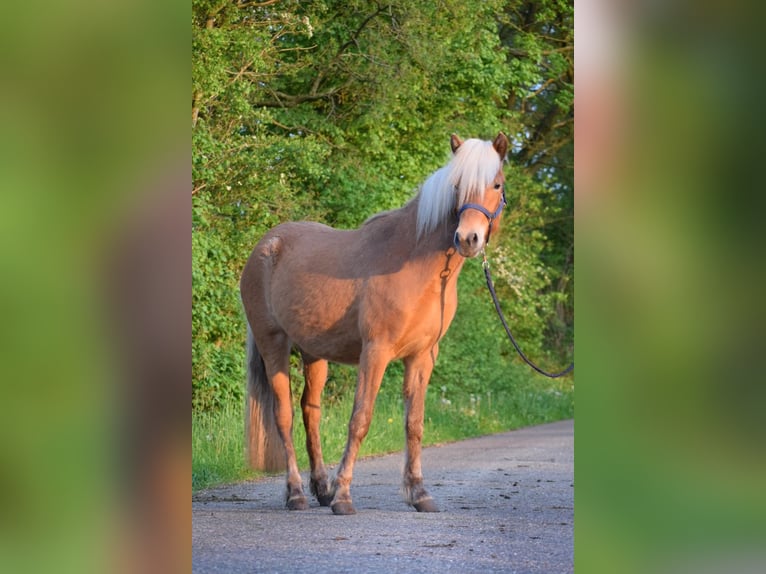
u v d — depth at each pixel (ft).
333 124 53.36
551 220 91.09
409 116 59.52
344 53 53.83
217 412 36.42
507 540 18.03
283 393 24.82
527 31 84.28
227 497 25.67
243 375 40.32
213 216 42.75
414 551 16.79
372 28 53.31
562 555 16.33
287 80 54.44
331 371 49.24
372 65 53.06
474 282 69.00
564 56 85.81
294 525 20.06
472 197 20.42
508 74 66.95
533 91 88.69
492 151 20.77
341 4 52.37
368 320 22.02
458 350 61.57
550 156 95.71
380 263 22.26
